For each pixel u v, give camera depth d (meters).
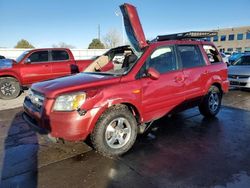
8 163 3.57
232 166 3.39
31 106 3.80
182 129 4.91
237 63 9.98
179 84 4.56
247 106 6.83
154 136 4.55
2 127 5.27
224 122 5.35
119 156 3.75
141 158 3.68
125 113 3.74
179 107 4.70
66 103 3.29
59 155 3.82
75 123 3.26
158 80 4.18
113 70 4.51
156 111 4.27
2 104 7.83
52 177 3.18
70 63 9.69
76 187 2.96
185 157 3.69
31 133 4.85
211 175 3.17
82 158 3.70
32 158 3.73
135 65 3.99
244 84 8.64
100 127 3.50
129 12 4.27
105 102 3.48
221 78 5.65
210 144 4.16
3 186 2.99
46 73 9.20
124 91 3.70
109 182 3.05
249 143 4.19
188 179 3.09
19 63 8.83
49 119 3.35
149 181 3.06
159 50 4.36
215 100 5.69
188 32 5.05
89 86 3.54
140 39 4.29
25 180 3.12
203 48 5.35
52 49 9.49
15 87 8.75
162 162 3.54
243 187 2.91
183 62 4.76
